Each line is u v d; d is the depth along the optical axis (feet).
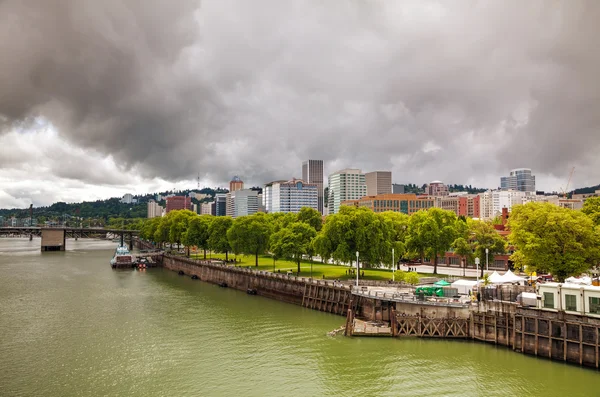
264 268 549.95
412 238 493.36
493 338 269.03
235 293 481.46
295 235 471.62
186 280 590.96
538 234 313.32
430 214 511.40
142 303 418.31
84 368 247.91
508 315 261.44
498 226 618.44
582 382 212.02
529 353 247.09
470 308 279.90
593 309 226.99
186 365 251.39
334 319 349.82
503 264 486.79
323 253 448.24
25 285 521.65
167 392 217.77
